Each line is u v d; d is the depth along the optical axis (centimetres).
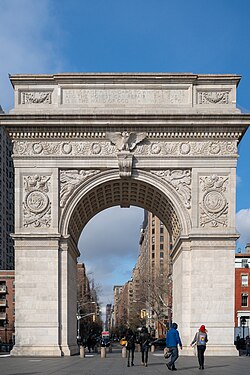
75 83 4588
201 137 4516
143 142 4528
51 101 4575
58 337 4266
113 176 4497
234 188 4469
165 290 10062
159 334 11662
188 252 4409
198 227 4419
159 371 2930
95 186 4484
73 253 4853
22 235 4362
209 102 4581
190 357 4144
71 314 4631
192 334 4266
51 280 4328
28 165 4481
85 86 4588
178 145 4522
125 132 4500
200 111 4528
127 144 4488
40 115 4441
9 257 13050
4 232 12650
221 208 4434
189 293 4356
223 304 4309
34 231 4397
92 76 4575
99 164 4478
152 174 4500
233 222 4422
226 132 4509
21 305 4294
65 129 4494
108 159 4491
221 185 4469
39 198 4441
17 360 3878
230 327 4272
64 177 4500
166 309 11175
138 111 4522
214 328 4272
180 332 4419
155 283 10238
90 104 4562
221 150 4512
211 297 4319
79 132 4503
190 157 4488
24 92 4588
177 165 4484
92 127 4488
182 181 4497
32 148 4503
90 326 13600
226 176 4488
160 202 4831
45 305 4294
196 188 4459
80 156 4481
